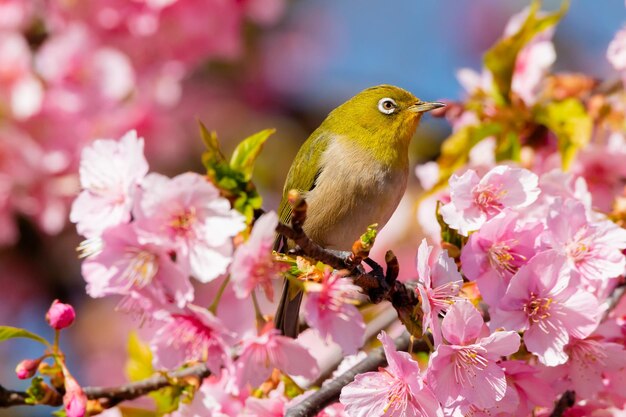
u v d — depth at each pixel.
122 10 13.86
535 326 7.57
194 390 8.80
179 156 16.61
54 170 13.64
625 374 8.35
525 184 7.91
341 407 8.35
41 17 14.53
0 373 16.80
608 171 10.88
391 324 10.78
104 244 6.93
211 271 6.88
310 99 18.23
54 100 13.64
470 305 7.18
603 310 7.56
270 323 7.50
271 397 8.41
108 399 8.73
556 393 8.07
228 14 14.36
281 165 16.92
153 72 14.38
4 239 13.71
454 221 7.80
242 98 17.70
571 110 11.07
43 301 16.86
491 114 11.27
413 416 7.20
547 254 7.57
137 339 9.80
